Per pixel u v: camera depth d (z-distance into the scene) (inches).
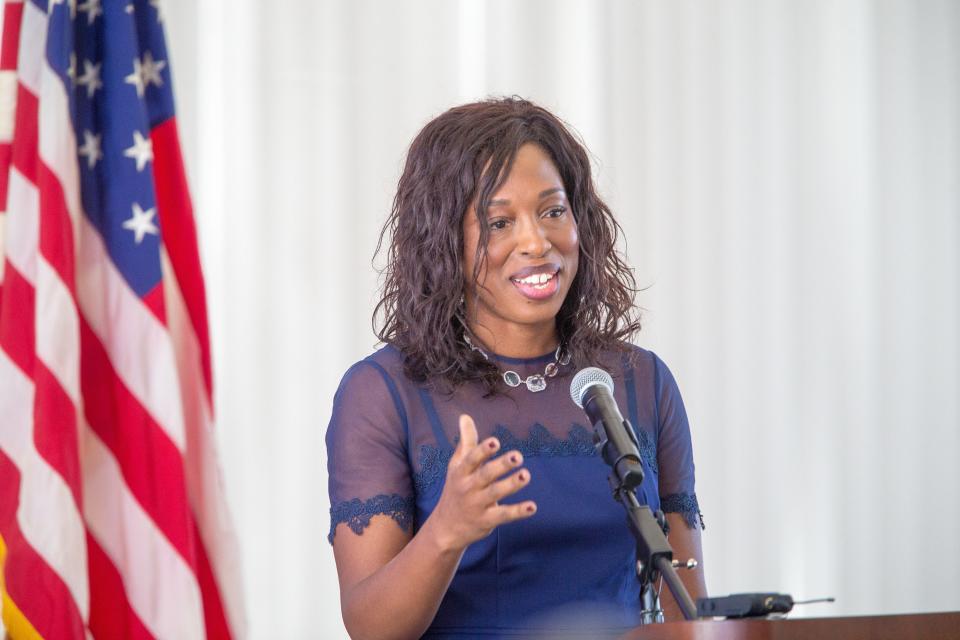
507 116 252.5
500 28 515.8
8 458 345.7
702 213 541.0
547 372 255.9
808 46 561.6
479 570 236.5
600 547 241.3
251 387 468.4
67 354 343.9
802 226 553.9
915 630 157.8
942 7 579.2
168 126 391.2
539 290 244.4
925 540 560.1
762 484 539.5
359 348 482.3
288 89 484.4
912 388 564.1
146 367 358.6
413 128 499.2
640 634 156.5
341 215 485.7
